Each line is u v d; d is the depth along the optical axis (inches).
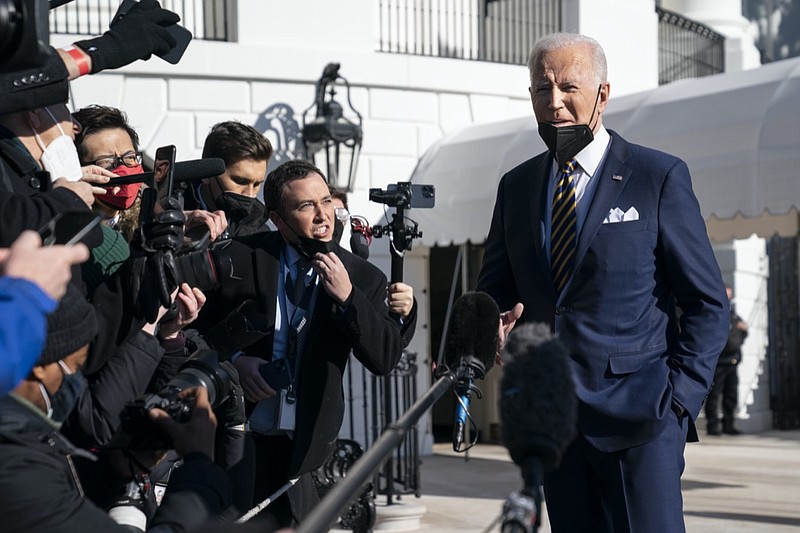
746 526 309.1
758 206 346.0
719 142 357.4
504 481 393.7
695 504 346.3
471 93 467.8
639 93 402.9
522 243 150.6
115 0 399.2
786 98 348.8
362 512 240.1
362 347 140.7
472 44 491.8
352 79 440.8
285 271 148.1
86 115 136.4
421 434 461.1
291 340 144.8
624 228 143.9
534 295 148.5
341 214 181.0
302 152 426.9
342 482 64.1
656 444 141.7
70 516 77.9
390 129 448.8
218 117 415.5
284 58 423.8
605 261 143.2
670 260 144.7
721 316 143.6
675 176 146.0
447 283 516.4
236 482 138.7
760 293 597.9
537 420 64.8
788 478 404.5
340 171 421.7
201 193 171.2
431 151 448.5
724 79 378.9
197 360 95.4
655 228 144.4
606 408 140.8
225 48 415.5
